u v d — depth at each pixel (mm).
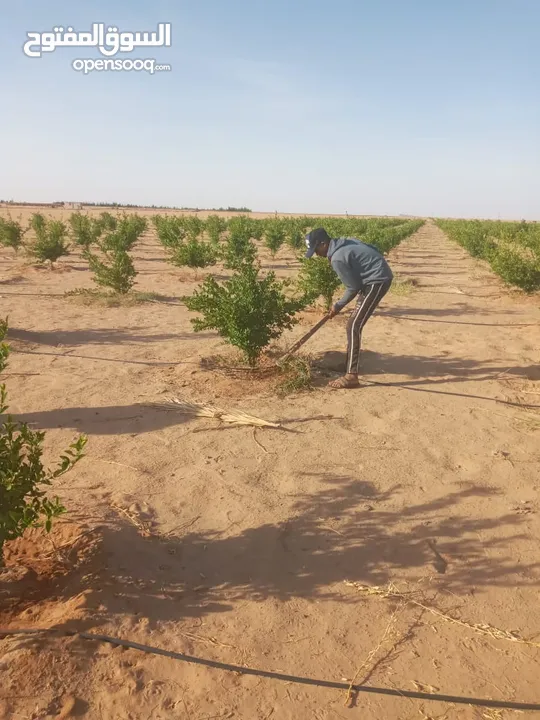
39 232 17172
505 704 2307
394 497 3885
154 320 9984
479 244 22078
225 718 2213
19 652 2434
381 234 20359
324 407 5566
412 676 2443
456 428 5082
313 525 3545
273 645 2588
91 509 3666
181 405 5496
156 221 33031
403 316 10625
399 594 2949
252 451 4574
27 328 8992
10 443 2760
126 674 2377
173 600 2855
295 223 30094
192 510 3695
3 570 3055
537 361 7375
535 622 2781
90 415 5312
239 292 6430
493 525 3566
